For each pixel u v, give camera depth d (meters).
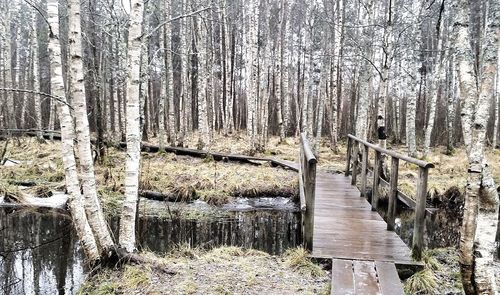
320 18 16.86
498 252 6.63
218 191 10.95
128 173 5.21
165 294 4.41
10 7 20.86
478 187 3.28
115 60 14.47
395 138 23.53
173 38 21.31
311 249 5.45
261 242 7.51
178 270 5.07
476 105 3.34
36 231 8.12
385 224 6.77
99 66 14.06
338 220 6.96
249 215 9.66
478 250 3.31
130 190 5.23
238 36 27.77
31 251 6.98
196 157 15.35
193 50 21.80
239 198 10.86
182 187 10.86
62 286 5.64
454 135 22.97
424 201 5.22
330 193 9.24
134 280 4.67
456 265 5.62
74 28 4.95
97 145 13.26
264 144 17.58
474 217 3.31
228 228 8.56
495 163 15.13
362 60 14.92
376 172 7.59
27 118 22.02
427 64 21.52
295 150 18.23
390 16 9.83
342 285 4.38
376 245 5.71
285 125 24.61
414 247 5.28
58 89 5.04
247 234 8.09
